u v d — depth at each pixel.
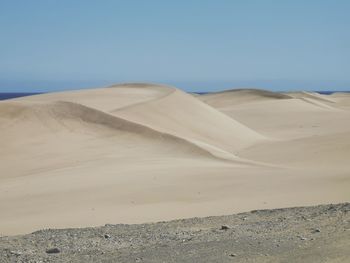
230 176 27.61
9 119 47.28
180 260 8.88
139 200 22.64
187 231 12.21
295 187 23.38
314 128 79.31
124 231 12.86
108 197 23.64
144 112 57.69
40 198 24.28
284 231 10.95
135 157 38.78
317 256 8.60
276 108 102.12
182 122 58.53
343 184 23.06
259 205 19.53
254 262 8.53
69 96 73.56
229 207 19.52
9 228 17.73
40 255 9.92
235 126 62.97
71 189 25.98
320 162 37.47
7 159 39.62
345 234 9.93
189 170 30.39
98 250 10.26
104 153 40.94
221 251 9.35
